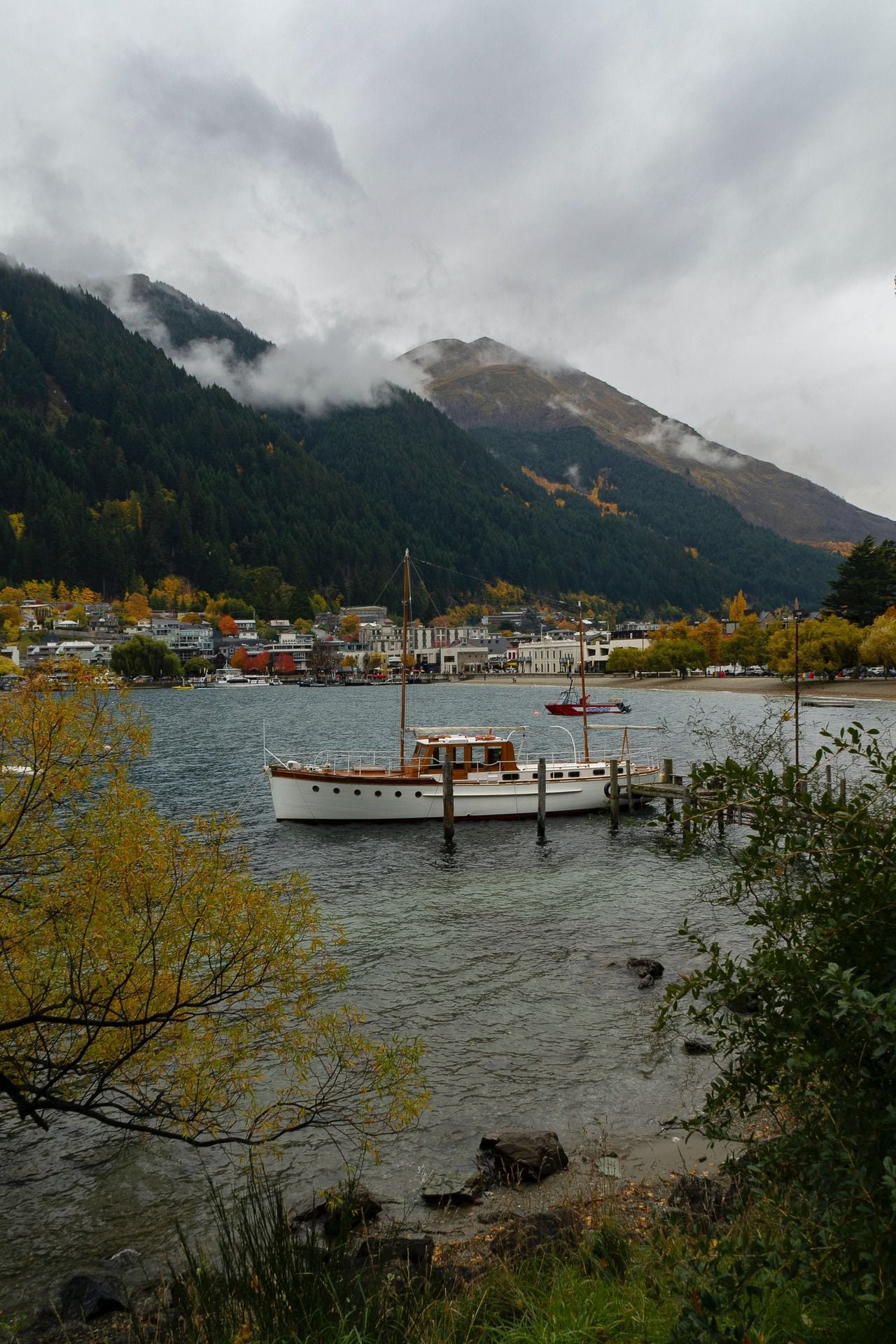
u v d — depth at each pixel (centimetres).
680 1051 1833
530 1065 1784
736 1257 639
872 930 649
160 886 1081
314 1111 1281
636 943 2572
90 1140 1527
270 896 1164
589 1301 787
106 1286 1123
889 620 13675
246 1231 1008
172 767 7019
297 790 4375
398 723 11862
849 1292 580
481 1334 755
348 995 2158
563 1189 1340
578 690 19788
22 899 1030
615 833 4166
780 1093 746
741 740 2891
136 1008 1033
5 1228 1296
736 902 768
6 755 1056
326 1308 841
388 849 3888
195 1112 1130
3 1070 1045
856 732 731
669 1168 1381
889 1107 571
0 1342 1038
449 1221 1266
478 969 2355
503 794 4400
